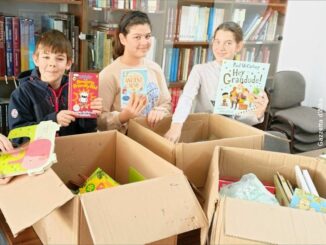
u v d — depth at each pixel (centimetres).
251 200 83
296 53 383
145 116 140
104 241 68
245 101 144
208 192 93
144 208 75
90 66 251
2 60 221
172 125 134
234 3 318
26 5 239
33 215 73
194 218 79
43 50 136
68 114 122
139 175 104
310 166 103
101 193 73
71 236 73
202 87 166
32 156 89
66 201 72
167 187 80
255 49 350
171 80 304
